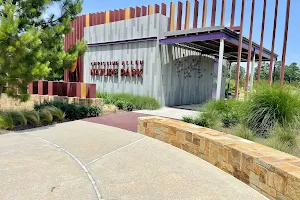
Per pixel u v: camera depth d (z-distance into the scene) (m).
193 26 9.88
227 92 16.69
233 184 2.88
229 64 17.66
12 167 3.22
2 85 6.24
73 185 2.73
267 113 4.66
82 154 3.88
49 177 2.94
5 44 4.94
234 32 8.77
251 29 8.70
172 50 10.86
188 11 10.43
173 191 2.66
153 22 10.14
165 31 10.27
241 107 5.35
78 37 13.55
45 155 3.77
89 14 13.10
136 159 3.70
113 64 11.78
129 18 11.28
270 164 2.51
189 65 12.09
